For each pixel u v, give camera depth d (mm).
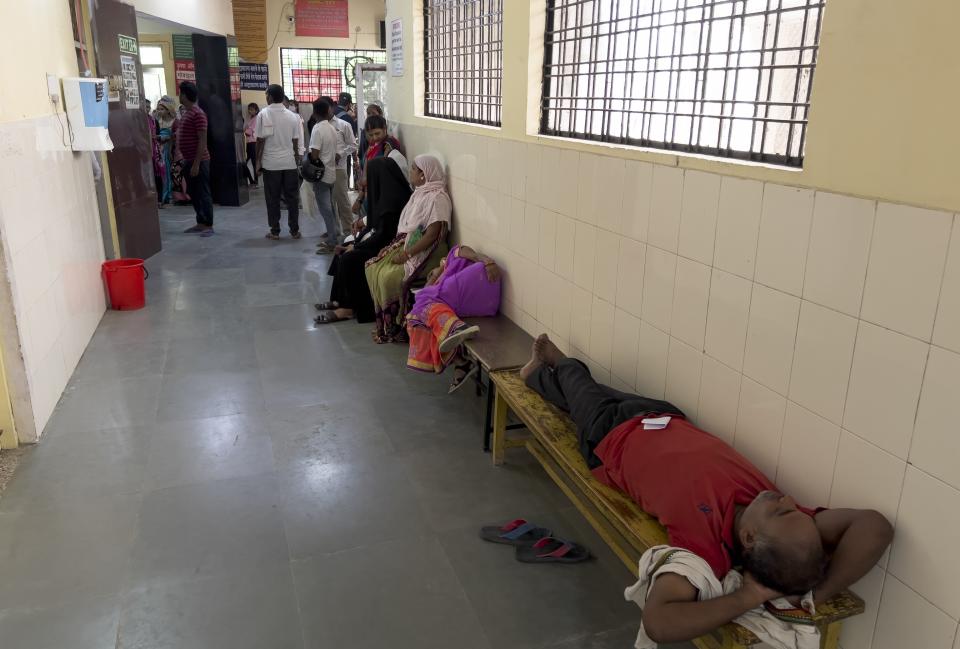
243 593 2207
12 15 3287
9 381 2990
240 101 9555
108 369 3930
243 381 3805
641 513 2031
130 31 5891
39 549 2393
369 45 12539
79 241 4277
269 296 5344
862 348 1637
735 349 2064
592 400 2395
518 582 2291
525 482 2889
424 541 2488
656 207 2373
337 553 2408
